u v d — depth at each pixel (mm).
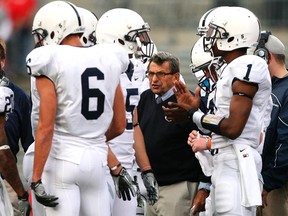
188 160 23750
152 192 22781
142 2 59938
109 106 20234
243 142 20594
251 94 20109
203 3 59719
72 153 19734
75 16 20250
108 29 23672
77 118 19766
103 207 20094
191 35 59469
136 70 22812
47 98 19438
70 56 19734
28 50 57344
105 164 20172
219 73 22016
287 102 23578
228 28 20938
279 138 23422
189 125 23453
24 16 54031
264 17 56562
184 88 20984
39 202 19500
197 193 23094
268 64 23953
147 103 23969
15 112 23781
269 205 24141
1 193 20734
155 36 59406
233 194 20469
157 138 23672
